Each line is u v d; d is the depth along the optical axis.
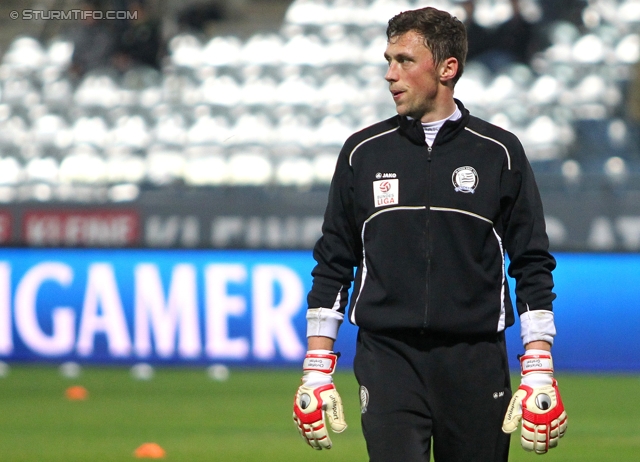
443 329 12.54
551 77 50.19
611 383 34.69
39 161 47.59
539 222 12.88
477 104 49.22
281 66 53.03
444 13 12.95
